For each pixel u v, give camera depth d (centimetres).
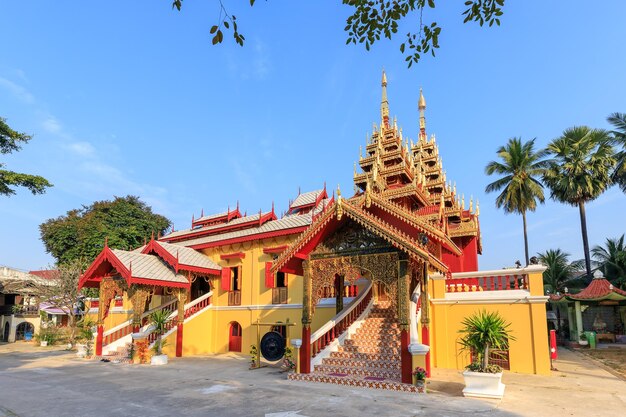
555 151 3900
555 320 3203
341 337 1522
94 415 895
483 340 1087
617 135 3416
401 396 1061
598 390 1128
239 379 1357
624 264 3434
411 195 1973
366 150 2320
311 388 1177
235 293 2288
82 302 3328
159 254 2166
